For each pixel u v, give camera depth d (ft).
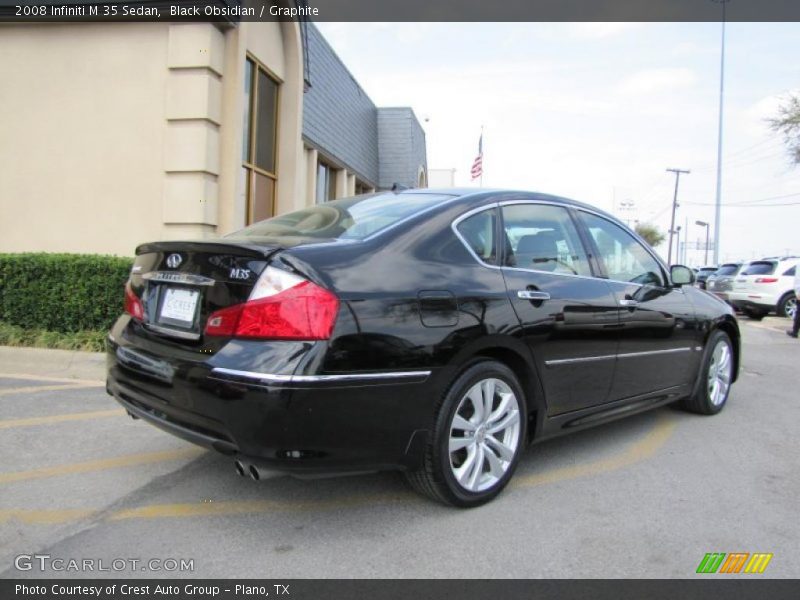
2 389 17.88
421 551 9.19
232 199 27.32
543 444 14.48
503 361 11.23
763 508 10.99
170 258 10.12
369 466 9.17
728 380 18.07
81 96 27.04
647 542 9.61
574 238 13.23
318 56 46.29
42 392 17.60
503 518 10.35
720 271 61.72
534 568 8.79
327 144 48.83
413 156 69.97
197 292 9.50
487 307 10.46
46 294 21.88
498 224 11.67
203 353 9.05
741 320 54.13
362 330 8.89
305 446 8.52
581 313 12.19
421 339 9.46
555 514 10.55
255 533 9.67
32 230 27.61
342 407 8.70
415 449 9.56
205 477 11.88
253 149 32.45
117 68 26.76
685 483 12.14
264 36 33.32
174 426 9.40
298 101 36.27
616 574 8.68
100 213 27.14
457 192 12.08
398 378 9.18
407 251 9.98
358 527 9.92
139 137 26.71
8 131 27.58
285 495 11.12
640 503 11.10
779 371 25.85
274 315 8.59
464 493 10.37
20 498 10.80
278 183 36.29
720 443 14.83
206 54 25.86
